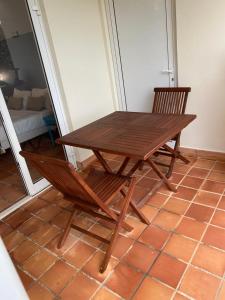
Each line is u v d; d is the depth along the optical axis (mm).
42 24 2604
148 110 3342
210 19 2420
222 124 2758
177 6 2547
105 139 1979
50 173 1645
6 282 922
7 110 2438
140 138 1894
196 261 1657
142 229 2006
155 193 2424
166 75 2988
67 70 2842
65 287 1634
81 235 2062
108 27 3195
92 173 2117
